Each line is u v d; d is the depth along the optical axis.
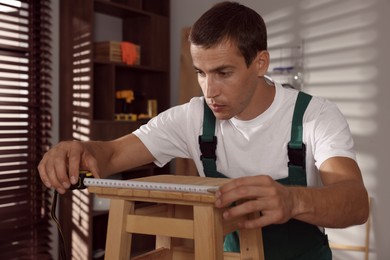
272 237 1.22
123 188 0.86
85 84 3.22
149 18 3.93
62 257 1.01
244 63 0.96
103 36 3.88
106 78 3.48
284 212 0.73
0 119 2.96
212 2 4.00
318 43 3.61
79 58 3.26
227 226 0.89
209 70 0.95
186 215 1.03
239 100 0.99
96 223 3.73
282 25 3.74
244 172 1.22
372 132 3.41
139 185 0.85
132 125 3.58
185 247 1.07
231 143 1.22
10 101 3.03
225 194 0.73
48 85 3.28
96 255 3.40
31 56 3.15
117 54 3.53
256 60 1.00
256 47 0.98
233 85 0.96
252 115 1.18
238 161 1.22
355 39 3.47
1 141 3.04
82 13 3.25
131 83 4.12
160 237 1.08
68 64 3.31
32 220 3.15
